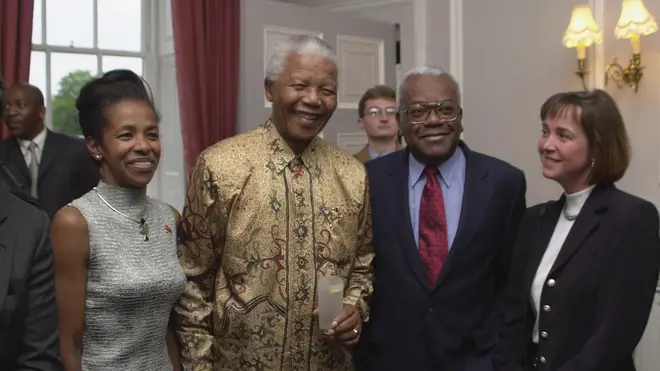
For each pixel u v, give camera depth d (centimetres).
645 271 148
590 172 159
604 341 146
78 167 287
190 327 163
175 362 164
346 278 173
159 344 152
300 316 163
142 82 154
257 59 349
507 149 370
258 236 161
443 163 193
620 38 323
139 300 145
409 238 186
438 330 181
